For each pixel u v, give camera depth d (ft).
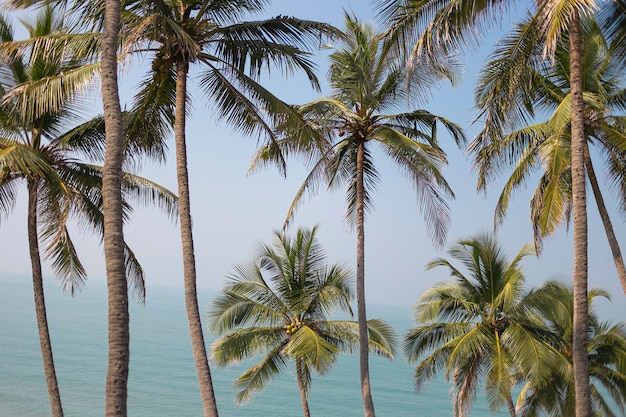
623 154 53.67
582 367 36.88
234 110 50.44
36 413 173.17
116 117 29.37
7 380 220.23
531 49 41.98
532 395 79.77
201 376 44.11
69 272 59.16
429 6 39.24
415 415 242.37
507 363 71.51
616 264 50.49
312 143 53.47
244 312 82.33
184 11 46.88
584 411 36.60
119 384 27.04
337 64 63.26
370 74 62.80
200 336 44.73
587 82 53.67
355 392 286.25
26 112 52.75
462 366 76.28
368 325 82.38
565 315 74.18
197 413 205.87
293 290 83.41
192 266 45.57
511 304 73.87
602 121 52.24
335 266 83.97
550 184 50.21
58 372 249.75
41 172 50.01
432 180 62.39
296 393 270.05
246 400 84.94
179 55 46.37
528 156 57.00
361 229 63.98
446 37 37.52
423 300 77.51
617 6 44.62
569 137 49.42
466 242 77.10
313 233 84.84
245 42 48.29
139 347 390.21
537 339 69.87
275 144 51.67
